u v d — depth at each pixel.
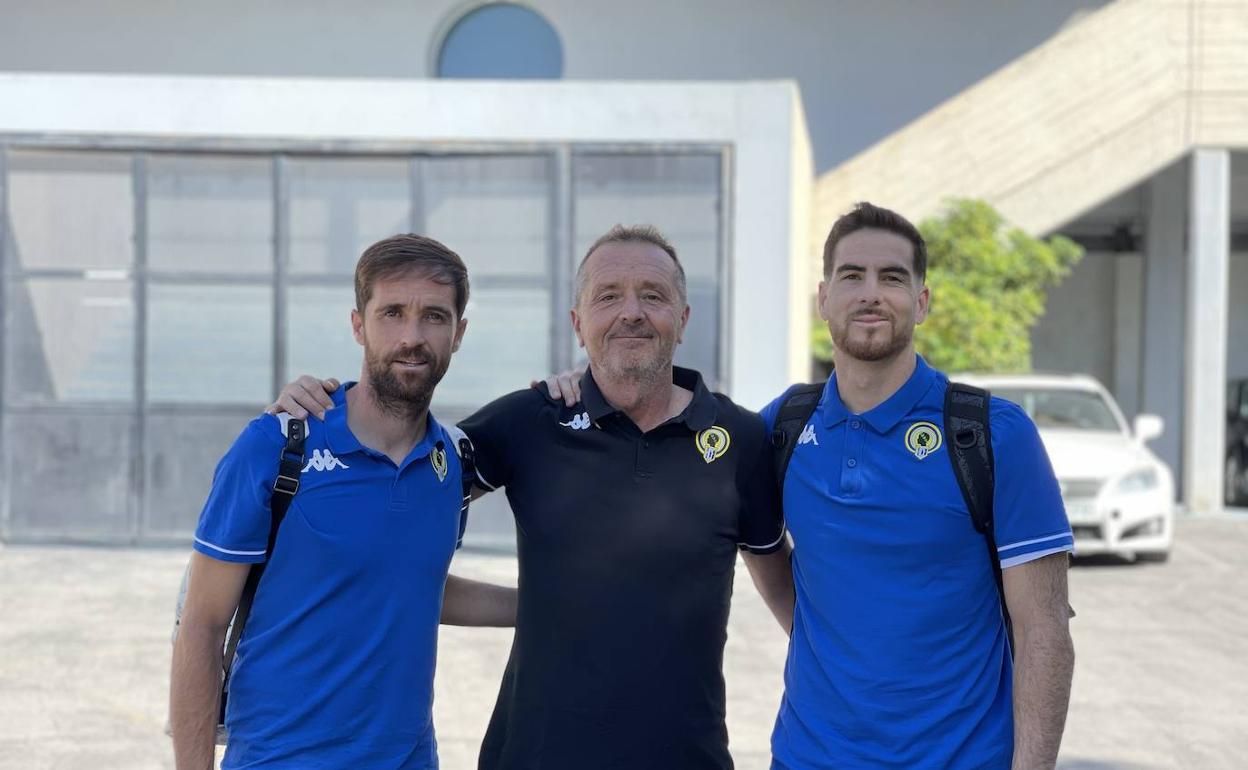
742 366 9.82
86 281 10.09
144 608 7.58
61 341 10.11
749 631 7.09
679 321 2.70
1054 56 13.09
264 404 10.15
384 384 2.40
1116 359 17.50
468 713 5.44
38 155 10.00
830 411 2.59
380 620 2.36
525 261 10.01
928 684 2.40
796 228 10.31
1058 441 9.75
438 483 2.47
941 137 13.11
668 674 2.55
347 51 15.79
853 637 2.45
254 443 2.37
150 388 10.14
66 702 5.57
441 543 2.45
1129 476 9.37
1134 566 9.57
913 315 2.54
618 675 2.54
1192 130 13.00
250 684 2.36
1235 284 17.66
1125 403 17.45
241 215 10.08
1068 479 9.31
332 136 9.92
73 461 10.12
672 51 15.94
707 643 2.60
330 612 2.34
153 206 10.05
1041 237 14.81
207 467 10.14
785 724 2.56
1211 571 9.33
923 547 2.43
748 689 5.87
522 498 2.67
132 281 10.09
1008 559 2.42
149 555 9.59
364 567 2.34
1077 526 9.29
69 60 15.69
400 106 9.91
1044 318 17.83
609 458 2.63
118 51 15.70
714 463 2.64
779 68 16.02
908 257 2.55
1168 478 9.60
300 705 2.32
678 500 2.60
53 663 6.25
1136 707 5.65
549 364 10.03
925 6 16.03
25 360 10.11
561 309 10.00
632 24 15.90
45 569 8.89
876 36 16.05
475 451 2.68
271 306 10.12
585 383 2.71
